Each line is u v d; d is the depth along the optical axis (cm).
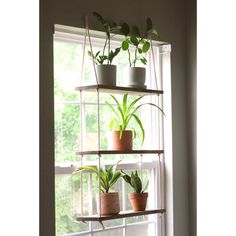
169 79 323
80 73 290
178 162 324
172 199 318
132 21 299
